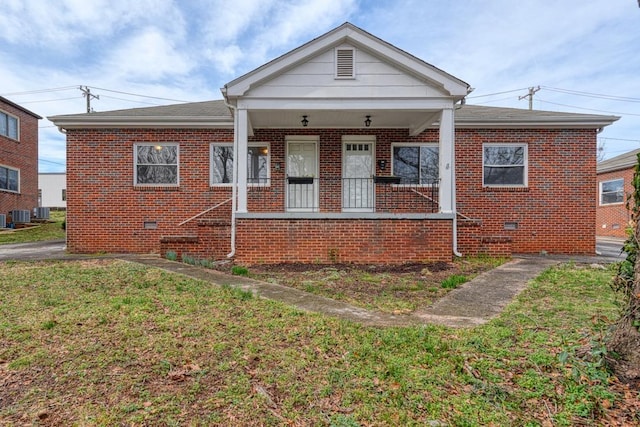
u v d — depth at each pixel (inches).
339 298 173.9
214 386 90.7
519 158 390.9
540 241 385.4
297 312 144.9
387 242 289.6
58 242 482.0
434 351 106.2
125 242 383.6
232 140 390.0
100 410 81.2
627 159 632.4
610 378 90.3
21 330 125.9
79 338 119.4
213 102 497.0
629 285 106.2
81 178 381.4
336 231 289.4
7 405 83.4
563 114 393.7
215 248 306.3
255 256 288.4
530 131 387.9
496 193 387.5
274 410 81.3
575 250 383.6
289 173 396.8
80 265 250.7
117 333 123.3
